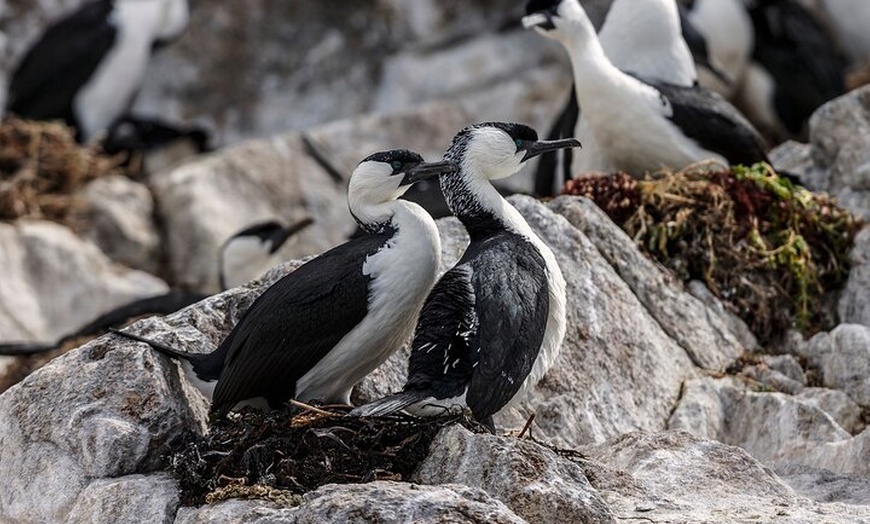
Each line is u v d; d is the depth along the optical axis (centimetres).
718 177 1468
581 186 1455
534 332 1022
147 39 2319
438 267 1055
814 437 1224
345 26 2614
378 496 891
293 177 2216
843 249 1484
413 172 1066
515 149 1108
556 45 2522
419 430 971
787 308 1436
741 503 1005
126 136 2319
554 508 924
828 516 973
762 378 1337
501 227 1094
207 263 2091
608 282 1307
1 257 1958
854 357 1334
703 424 1258
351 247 1048
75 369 1060
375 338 1037
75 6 2592
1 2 2575
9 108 2309
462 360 998
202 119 2588
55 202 2080
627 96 1491
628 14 1580
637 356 1282
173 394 1049
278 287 1040
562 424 1213
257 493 938
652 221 1430
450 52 2559
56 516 1023
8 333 1905
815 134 1630
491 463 939
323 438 964
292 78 2614
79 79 2294
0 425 1070
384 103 2566
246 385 1021
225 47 2608
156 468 1030
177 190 2142
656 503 996
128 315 1700
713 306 1403
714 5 2148
